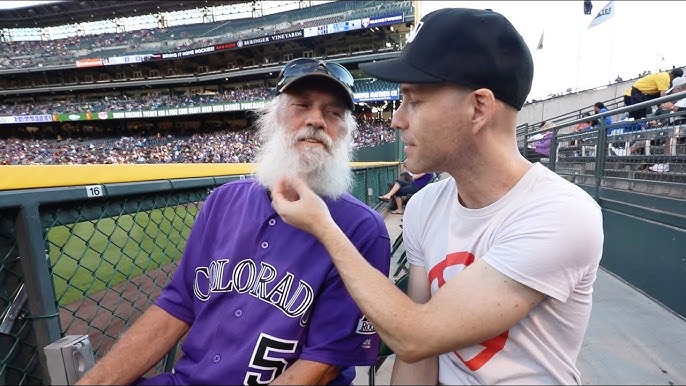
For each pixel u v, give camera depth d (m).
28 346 1.21
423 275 1.24
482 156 1.00
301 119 1.31
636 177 3.16
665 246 2.53
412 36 1.01
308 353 1.14
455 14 0.95
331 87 1.29
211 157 27.61
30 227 1.15
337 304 1.18
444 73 0.92
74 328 2.98
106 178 1.41
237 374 1.15
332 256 0.98
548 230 0.89
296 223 1.03
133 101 33.53
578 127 8.28
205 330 1.25
